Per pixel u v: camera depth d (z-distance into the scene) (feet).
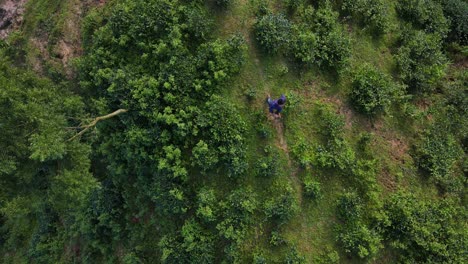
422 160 57.11
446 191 57.00
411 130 58.75
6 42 63.36
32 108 44.34
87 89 57.11
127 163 55.11
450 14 66.69
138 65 54.60
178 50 52.49
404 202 53.47
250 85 54.19
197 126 51.13
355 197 52.47
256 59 55.11
